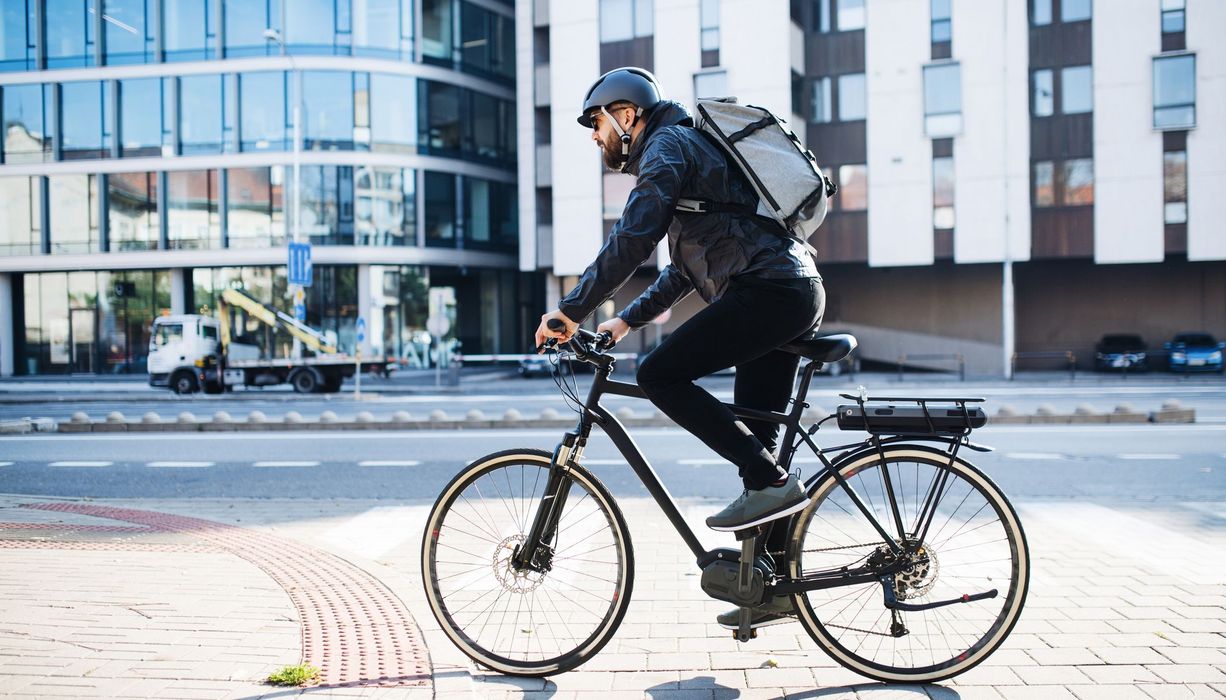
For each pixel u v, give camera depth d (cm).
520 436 1245
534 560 324
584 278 284
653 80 313
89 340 3919
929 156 2970
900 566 306
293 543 536
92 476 899
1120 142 2873
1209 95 2809
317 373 2684
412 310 3775
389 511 671
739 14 3005
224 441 1229
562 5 3184
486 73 4047
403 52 3741
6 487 830
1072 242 2914
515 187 4194
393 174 3719
